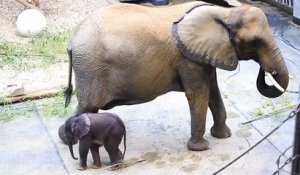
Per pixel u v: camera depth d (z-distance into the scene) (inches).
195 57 266.7
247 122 323.0
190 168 277.0
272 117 328.2
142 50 267.6
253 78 387.2
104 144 269.7
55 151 295.3
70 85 302.2
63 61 419.8
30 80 386.0
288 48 446.6
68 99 307.9
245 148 294.0
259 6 564.1
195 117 283.6
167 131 314.3
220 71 400.2
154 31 268.7
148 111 339.0
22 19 466.6
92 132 264.7
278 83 269.0
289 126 316.5
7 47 438.6
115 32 268.8
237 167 277.3
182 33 266.1
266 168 275.4
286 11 542.3
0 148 298.7
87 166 278.8
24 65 409.7
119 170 275.3
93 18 276.8
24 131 316.8
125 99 282.7
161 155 289.0
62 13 529.0
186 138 305.9
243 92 365.4
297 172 194.5
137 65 268.8
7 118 331.9
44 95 359.9
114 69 271.7
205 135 308.7
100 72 273.9
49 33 475.2
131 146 297.4
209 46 265.4
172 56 270.8
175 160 284.2
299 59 422.9
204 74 274.5
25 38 466.9
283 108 339.0
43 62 415.2
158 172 273.7
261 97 357.1
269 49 262.2
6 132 315.9
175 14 274.7
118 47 266.8
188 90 277.3
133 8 280.4
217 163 280.7
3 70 402.3
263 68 267.1
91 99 278.8
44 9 534.6
